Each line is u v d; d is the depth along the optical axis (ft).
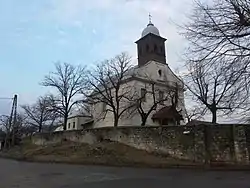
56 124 217.15
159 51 157.48
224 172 55.11
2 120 196.65
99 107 160.76
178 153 73.87
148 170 58.39
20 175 49.03
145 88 133.49
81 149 89.30
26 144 134.31
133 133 85.51
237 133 68.18
